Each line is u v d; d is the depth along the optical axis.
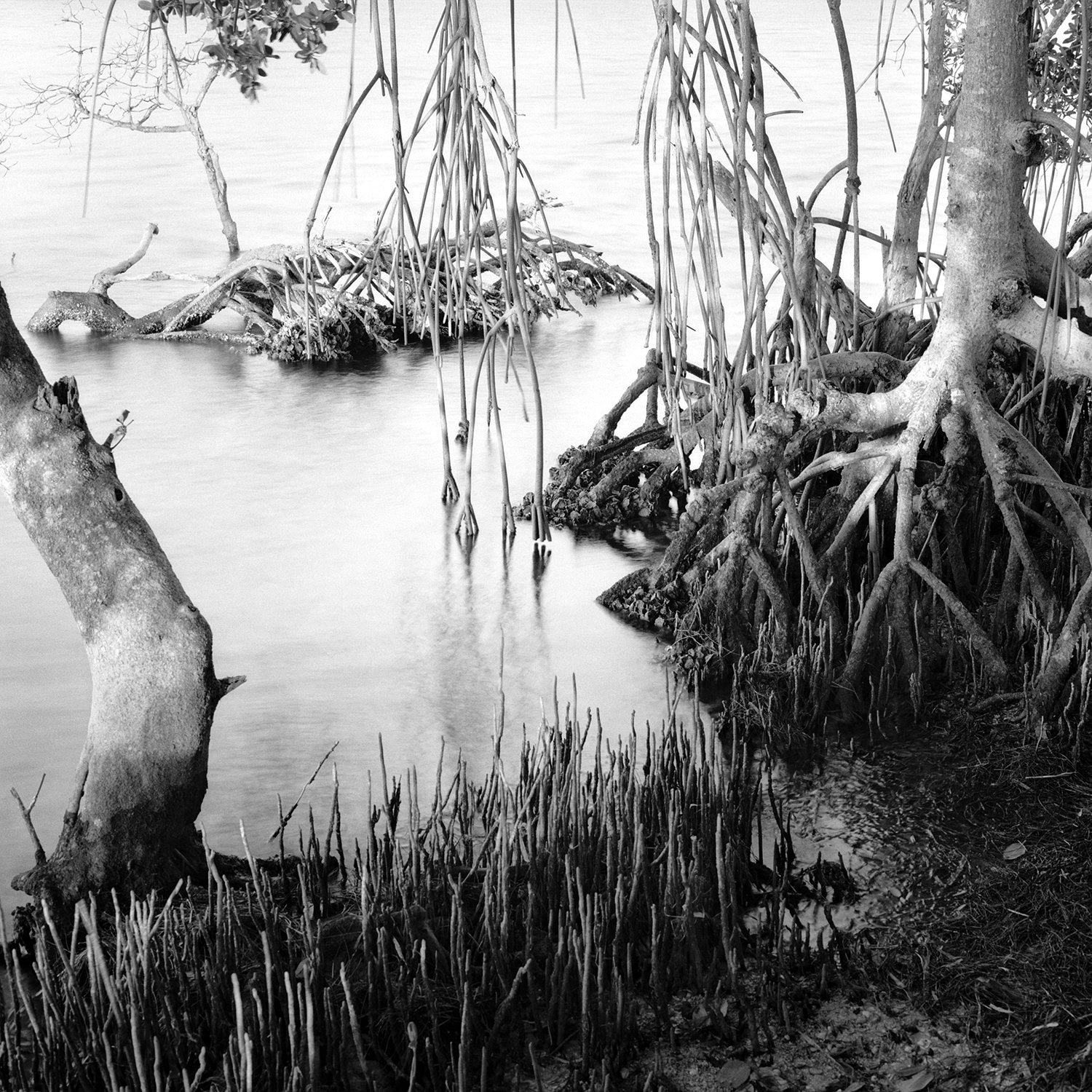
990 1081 3.00
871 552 4.82
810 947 3.30
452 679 4.72
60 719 4.47
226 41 3.23
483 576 5.54
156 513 6.25
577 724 3.88
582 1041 3.04
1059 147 5.46
